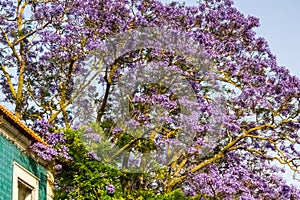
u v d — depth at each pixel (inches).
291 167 1253.1
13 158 880.3
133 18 1198.3
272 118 1262.3
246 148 1277.1
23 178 904.3
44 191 967.0
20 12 1257.4
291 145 1261.1
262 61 1274.6
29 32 1250.6
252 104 1251.2
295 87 1254.9
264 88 1257.4
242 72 1273.4
